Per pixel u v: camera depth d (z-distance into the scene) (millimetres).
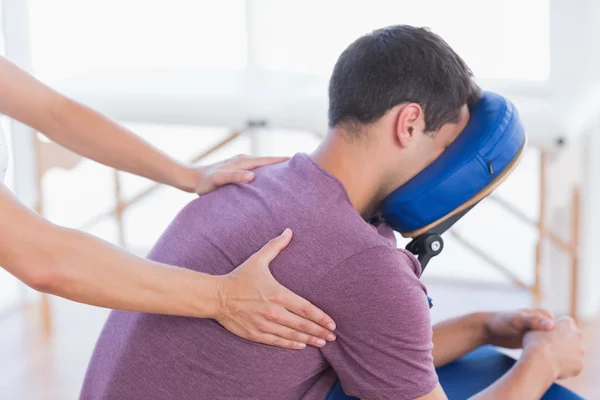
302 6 3631
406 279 1297
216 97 3168
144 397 1414
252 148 3197
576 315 3463
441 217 1456
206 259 1411
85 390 1534
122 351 1450
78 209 4375
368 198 1436
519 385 1551
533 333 1670
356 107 1378
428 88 1371
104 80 3533
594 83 3352
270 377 1368
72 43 3775
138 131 4730
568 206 3354
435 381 1338
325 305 1307
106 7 3816
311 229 1336
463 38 3580
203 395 1389
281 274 1322
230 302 1315
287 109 3088
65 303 3812
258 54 3502
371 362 1318
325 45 3652
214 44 3832
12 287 3805
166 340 1405
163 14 3832
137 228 4410
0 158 1580
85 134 1679
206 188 1605
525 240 4094
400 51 1372
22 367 3268
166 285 1294
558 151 2961
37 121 1683
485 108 1479
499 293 3754
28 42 3629
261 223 1383
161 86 3377
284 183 1427
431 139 1424
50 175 4465
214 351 1372
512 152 1458
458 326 1759
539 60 3510
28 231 1235
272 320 1302
